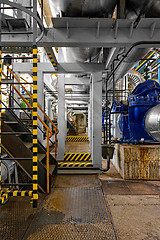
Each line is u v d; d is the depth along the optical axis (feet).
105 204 9.29
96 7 8.92
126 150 13.26
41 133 15.47
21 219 7.79
